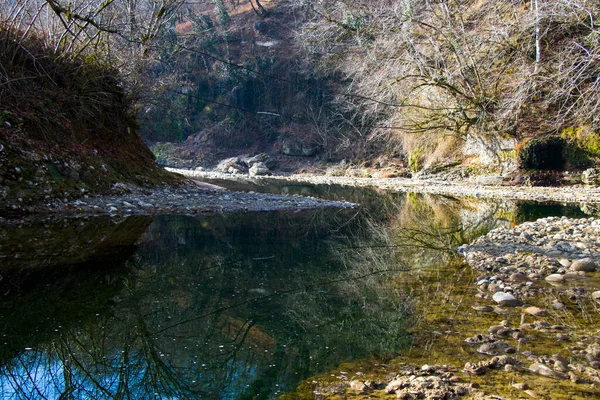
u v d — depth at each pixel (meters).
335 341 2.99
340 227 8.10
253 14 43.53
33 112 8.44
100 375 2.50
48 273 4.23
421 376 2.46
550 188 15.11
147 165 11.55
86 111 9.90
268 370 2.57
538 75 11.73
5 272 4.16
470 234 7.43
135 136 11.98
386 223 8.76
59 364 2.63
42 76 8.95
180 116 34.75
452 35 14.55
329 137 32.53
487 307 3.63
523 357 2.69
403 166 26.02
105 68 10.80
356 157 29.94
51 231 6.09
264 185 19.30
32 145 7.98
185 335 3.06
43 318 3.22
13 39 8.66
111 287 3.98
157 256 5.18
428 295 4.02
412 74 15.22
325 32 22.67
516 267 4.91
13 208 6.85
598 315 3.43
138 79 11.62
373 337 3.05
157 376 2.49
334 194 15.41
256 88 37.88
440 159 21.59
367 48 18.64
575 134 15.87
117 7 11.88
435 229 8.02
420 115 17.70
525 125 15.60
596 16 10.59
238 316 3.44
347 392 2.31
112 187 9.27
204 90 37.84
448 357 2.73
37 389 2.37
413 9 16.00
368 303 3.79
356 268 5.03
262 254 5.64
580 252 5.49
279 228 7.63
